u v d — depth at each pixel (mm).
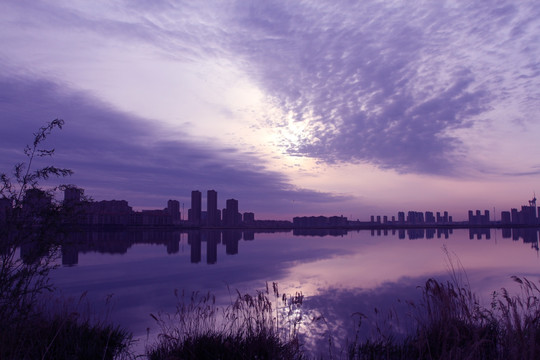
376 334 8109
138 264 25719
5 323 5367
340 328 8742
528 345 4656
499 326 6676
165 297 13297
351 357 6531
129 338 7895
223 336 6840
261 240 67750
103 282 17281
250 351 6031
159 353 6680
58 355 5945
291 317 9742
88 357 6172
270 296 13281
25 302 5719
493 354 5375
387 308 11039
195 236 91188
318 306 11414
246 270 21969
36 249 5566
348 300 12438
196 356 6188
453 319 6148
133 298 13094
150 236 89500
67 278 18594
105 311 10758
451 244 48688
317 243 55000
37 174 5762
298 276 19078
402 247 43281
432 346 6000
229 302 12211
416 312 9906
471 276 18078
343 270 21516
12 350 5156
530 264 23484
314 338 7906
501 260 26281
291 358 6160
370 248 41906
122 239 71375
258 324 6734
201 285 16344
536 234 95562
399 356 6324
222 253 36062
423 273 19672
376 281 17047
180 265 25062
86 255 33812
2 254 5406
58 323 7098
